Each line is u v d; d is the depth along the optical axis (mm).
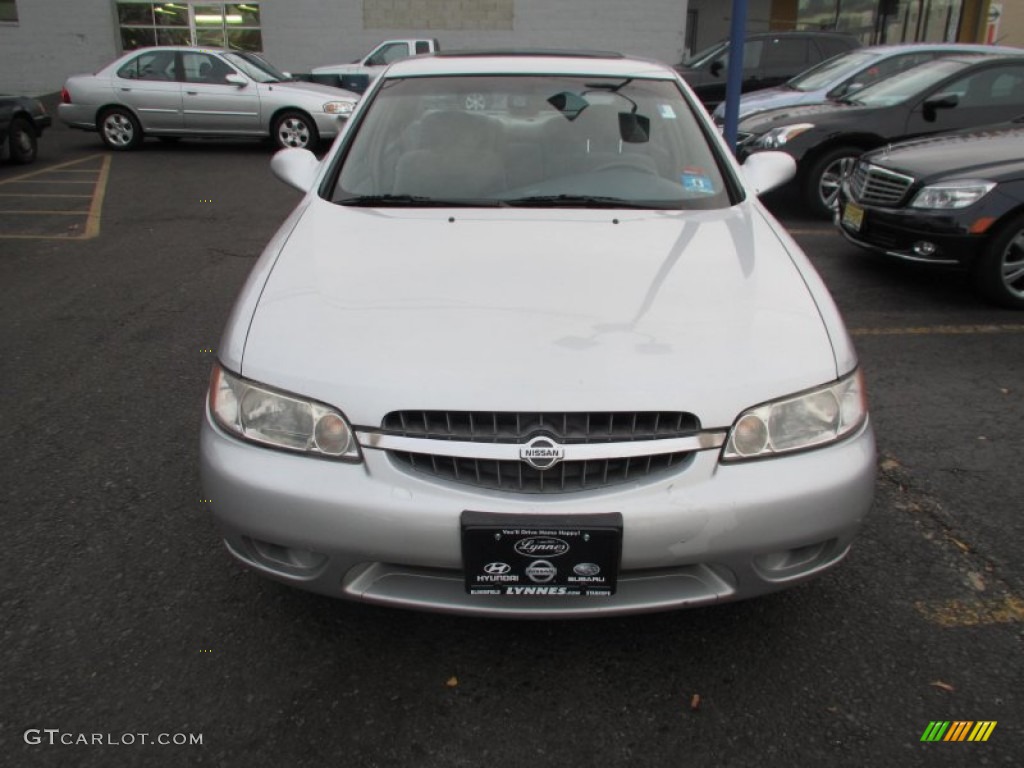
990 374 4027
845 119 7184
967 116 7273
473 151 2998
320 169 3057
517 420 1829
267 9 17703
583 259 2336
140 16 17562
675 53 17938
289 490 1873
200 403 3664
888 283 5512
